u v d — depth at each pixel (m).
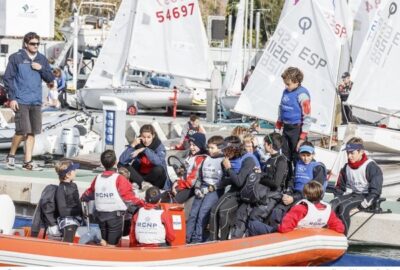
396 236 14.40
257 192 13.32
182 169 15.02
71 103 32.97
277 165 13.61
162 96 32.34
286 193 13.81
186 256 12.62
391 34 19.53
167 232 12.68
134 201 13.04
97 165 19.03
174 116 31.59
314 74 20.20
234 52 36.78
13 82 17.70
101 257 12.41
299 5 20.30
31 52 17.64
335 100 19.98
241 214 13.46
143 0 30.34
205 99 33.06
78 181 17.16
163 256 12.52
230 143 13.57
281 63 20.58
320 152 18.73
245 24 41.66
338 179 14.52
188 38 30.38
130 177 15.73
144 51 30.61
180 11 30.34
